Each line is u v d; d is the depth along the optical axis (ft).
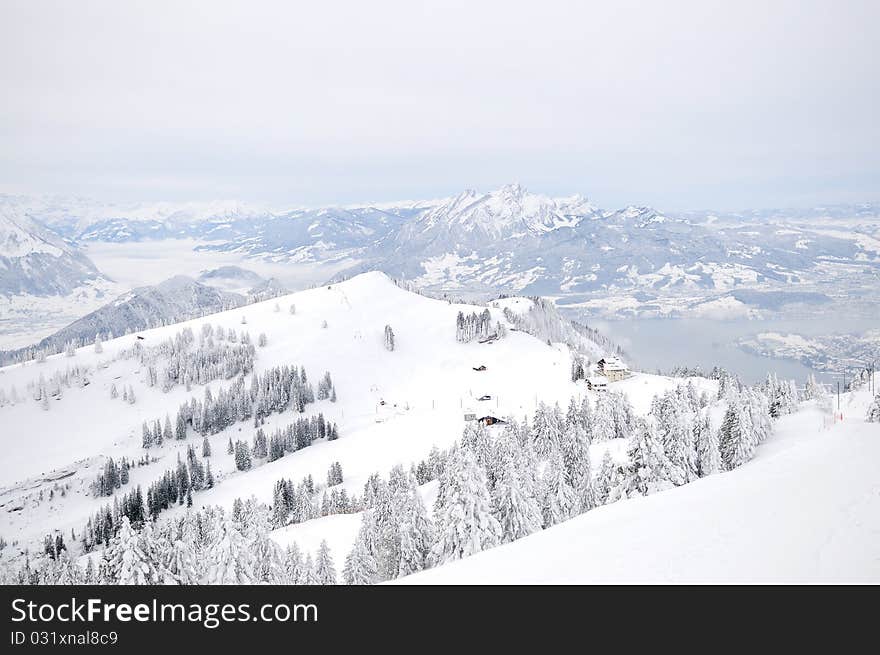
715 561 83.35
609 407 380.17
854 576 71.61
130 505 454.81
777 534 86.74
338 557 248.52
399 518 216.54
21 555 425.69
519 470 211.41
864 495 95.81
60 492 539.70
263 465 568.00
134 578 143.23
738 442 264.31
